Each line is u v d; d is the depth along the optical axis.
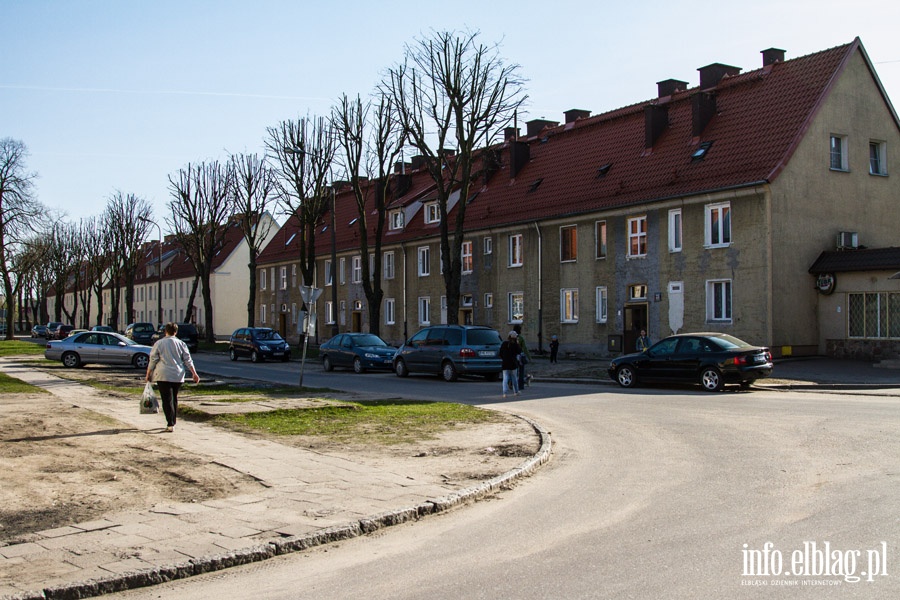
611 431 13.80
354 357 30.55
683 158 32.53
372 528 7.54
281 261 62.22
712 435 12.83
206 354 47.84
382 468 10.20
